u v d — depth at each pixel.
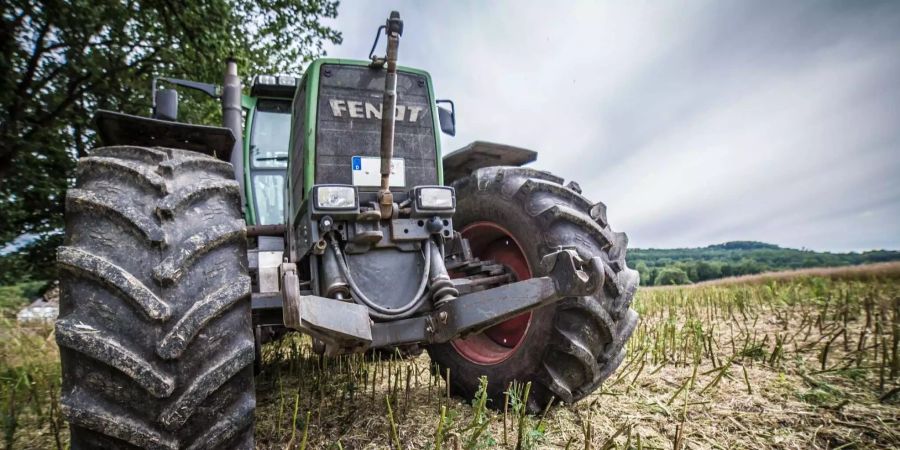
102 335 1.17
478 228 2.43
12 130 5.66
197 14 6.74
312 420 2.02
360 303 1.82
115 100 6.87
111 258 1.24
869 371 2.44
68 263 1.22
